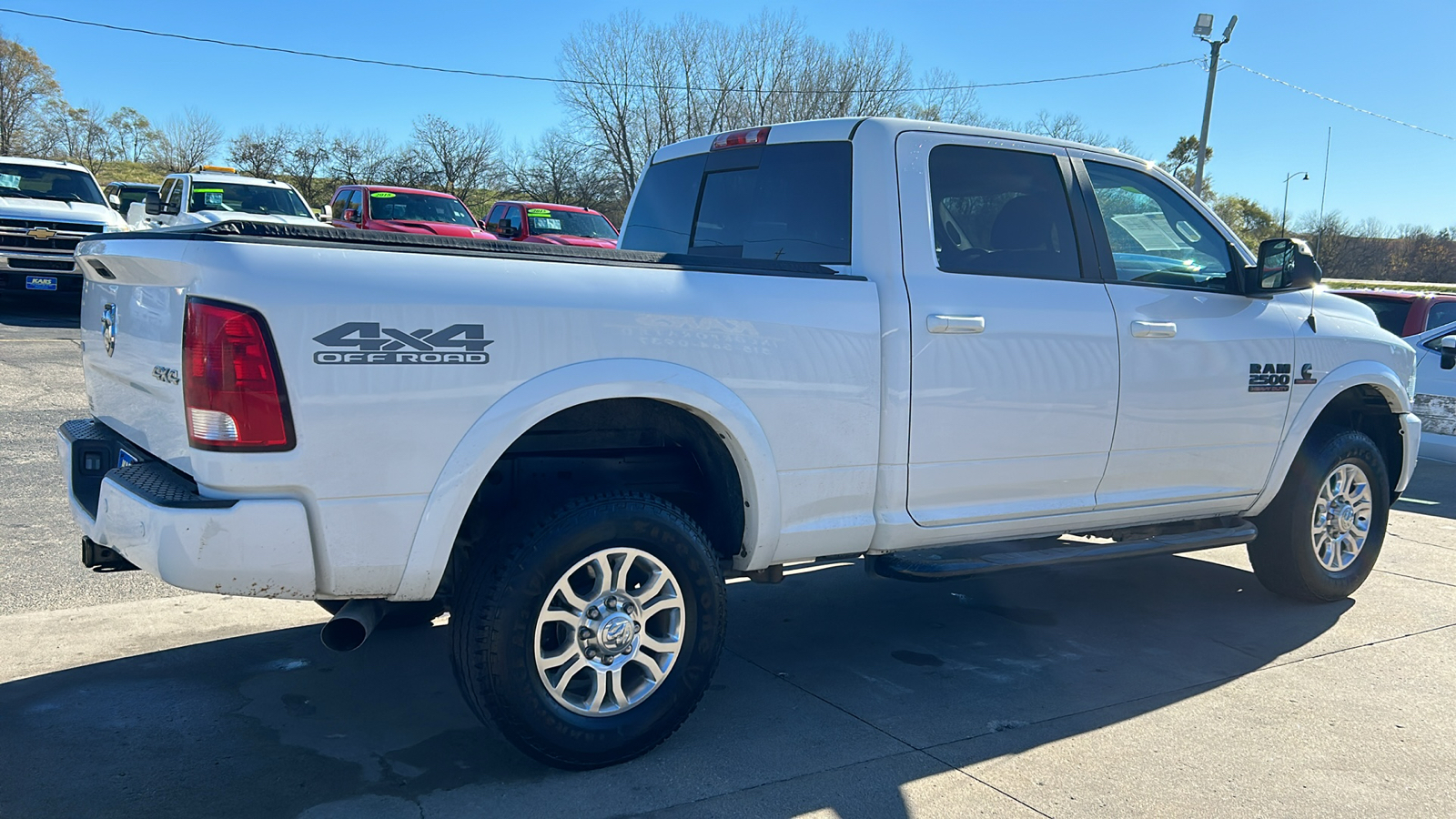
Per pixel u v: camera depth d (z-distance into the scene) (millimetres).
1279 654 4422
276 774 3059
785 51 44812
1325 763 3371
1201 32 27141
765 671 4094
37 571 4883
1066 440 4031
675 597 3234
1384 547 6426
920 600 5125
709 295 3252
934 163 3848
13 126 51156
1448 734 3625
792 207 4020
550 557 2979
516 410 2908
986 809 3008
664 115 46094
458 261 2896
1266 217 55875
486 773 3125
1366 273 62250
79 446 3285
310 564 2732
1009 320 3842
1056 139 4219
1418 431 5438
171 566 2625
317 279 2682
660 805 2967
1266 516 5023
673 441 3578
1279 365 4680
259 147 44031
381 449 2758
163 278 2826
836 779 3164
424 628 4379
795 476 3445
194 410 2654
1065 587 5426
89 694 3562
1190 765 3332
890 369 3588
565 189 46312
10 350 11172
